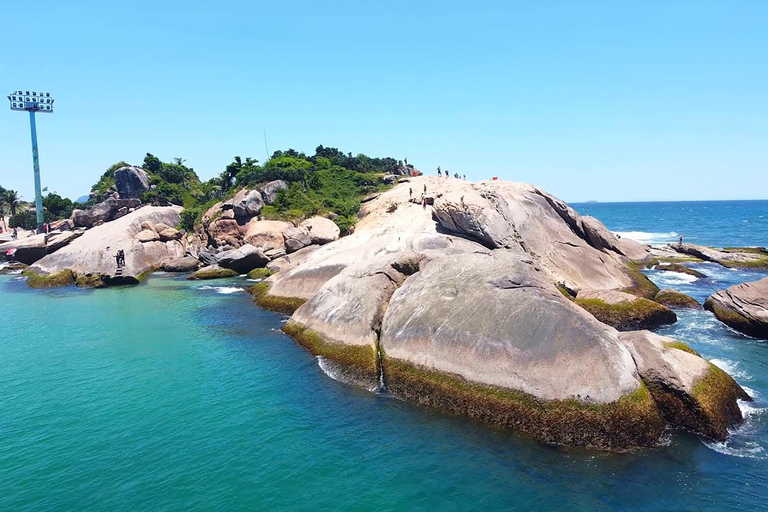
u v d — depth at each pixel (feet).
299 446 54.13
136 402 65.46
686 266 162.50
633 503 43.68
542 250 119.34
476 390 59.67
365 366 70.74
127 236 181.57
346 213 188.65
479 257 79.71
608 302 95.81
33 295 138.82
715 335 88.33
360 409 62.44
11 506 44.24
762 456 49.93
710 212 648.79
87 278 155.22
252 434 56.75
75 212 229.45
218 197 240.94
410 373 65.82
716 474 47.32
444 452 52.34
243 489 46.68
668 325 94.38
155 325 102.68
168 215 215.72
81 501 44.96
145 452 53.16
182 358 81.92
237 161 253.65
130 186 260.21
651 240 262.47
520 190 136.46
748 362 75.05
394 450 52.95
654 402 54.29
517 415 55.77
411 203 163.32
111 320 107.55
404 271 86.28
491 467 49.39
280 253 165.68
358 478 48.26
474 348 62.64
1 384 71.97
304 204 192.85
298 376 72.95
